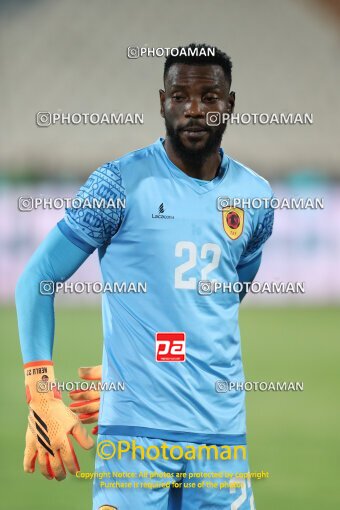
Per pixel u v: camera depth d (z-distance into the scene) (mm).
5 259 49312
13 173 56906
